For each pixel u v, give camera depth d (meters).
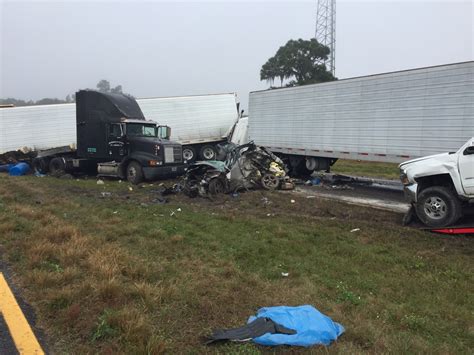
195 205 10.44
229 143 21.17
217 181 12.16
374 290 4.76
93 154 16.70
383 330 3.59
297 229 7.73
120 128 15.66
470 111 10.82
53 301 3.70
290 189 13.64
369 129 13.76
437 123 11.64
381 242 6.90
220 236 6.99
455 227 7.23
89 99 16.58
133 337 3.08
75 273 4.40
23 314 3.51
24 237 5.96
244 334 3.20
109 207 9.43
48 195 11.27
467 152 7.31
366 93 13.80
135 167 15.02
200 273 4.87
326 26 60.03
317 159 16.53
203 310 3.75
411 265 5.72
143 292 3.92
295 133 17.05
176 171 15.53
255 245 6.43
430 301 4.48
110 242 6.16
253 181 13.28
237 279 4.76
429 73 11.80
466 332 3.73
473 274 5.32
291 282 4.83
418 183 8.04
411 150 12.41
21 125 20.31
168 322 3.46
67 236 6.09
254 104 19.44
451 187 7.78
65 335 3.19
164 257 5.50
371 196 12.52
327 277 5.13
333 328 3.38
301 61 56.09
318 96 15.78
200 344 3.12
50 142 20.38
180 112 21.81
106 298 3.81
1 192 11.49
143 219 8.10
